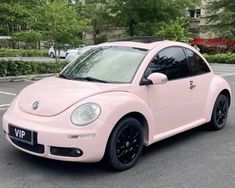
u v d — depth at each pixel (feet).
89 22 65.67
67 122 15.42
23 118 16.33
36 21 55.52
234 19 119.75
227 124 25.58
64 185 15.31
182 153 19.48
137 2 79.71
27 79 51.49
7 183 15.43
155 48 19.53
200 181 15.98
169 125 19.63
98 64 19.39
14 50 104.01
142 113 17.48
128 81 17.83
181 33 73.36
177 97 19.89
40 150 15.71
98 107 15.75
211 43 126.41
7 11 48.67
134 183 15.62
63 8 60.39
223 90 23.84
